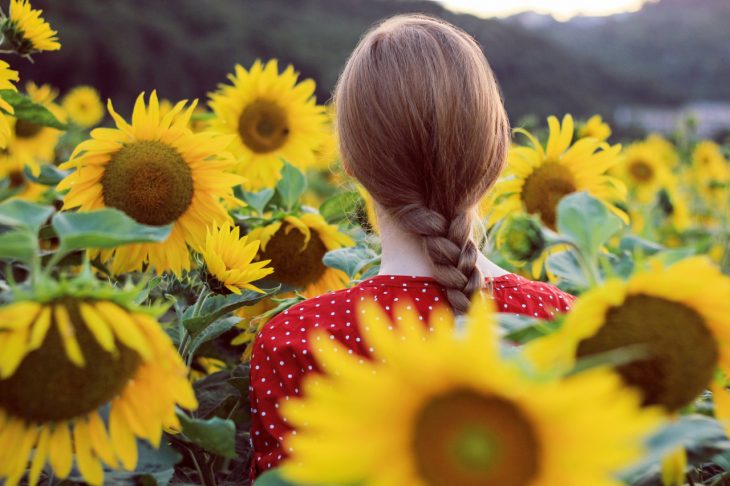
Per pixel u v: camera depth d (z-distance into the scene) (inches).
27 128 146.9
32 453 53.2
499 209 95.9
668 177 189.8
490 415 28.8
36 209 43.2
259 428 61.2
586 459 27.2
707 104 2532.0
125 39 1242.6
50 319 40.9
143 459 47.6
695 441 37.4
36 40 92.8
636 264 38.3
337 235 87.8
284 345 59.6
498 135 64.9
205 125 160.9
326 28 1712.6
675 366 37.3
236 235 69.6
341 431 28.0
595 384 26.9
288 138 130.1
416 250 62.1
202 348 84.4
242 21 1471.5
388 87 61.3
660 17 3474.4
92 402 43.0
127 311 41.7
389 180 61.3
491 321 30.5
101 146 78.0
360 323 58.9
